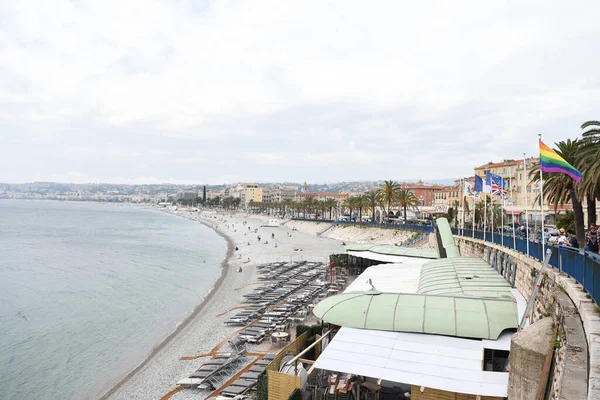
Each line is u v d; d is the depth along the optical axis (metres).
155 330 46.62
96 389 32.19
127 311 55.00
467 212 100.50
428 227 93.50
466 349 20.05
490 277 31.14
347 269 67.00
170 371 33.66
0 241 139.62
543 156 21.98
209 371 30.61
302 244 130.50
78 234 169.50
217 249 126.94
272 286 61.72
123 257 105.88
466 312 22.66
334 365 18.94
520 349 15.38
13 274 81.06
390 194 123.38
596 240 24.31
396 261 54.81
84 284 72.19
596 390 9.02
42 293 65.31
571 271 17.55
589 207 36.69
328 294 53.50
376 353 19.98
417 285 35.12
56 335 45.53
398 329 22.09
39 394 31.80
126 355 39.34
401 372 18.28
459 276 32.00
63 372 35.84
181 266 92.25
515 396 15.41
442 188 194.12
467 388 16.89
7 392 32.16
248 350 35.41
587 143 31.83
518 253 27.34
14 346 42.28
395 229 114.50
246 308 50.59
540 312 19.91
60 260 99.62
